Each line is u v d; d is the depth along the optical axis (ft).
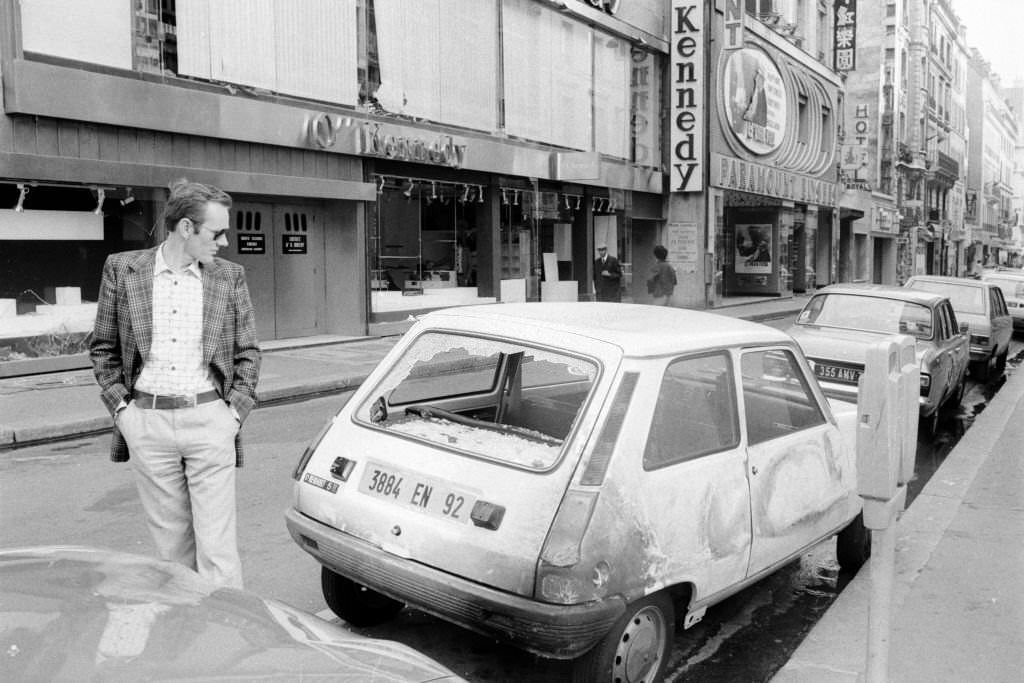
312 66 49.98
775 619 15.52
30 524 19.15
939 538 18.92
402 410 14.19
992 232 323.16
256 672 6.55
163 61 42.01
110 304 12.00
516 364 15.53
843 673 12.78
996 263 333.83
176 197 11.78
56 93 37.06
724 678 13.21
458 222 63.77
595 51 79.20
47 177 36.96
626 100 85.30
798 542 14.38
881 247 180.65
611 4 80.74
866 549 17.79
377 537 11.88
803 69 126.41
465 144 61.16
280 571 16.69
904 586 16.06
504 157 65.41
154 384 11.94
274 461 25.38
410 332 14.14
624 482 10.98
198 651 6.70
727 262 121.60
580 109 77.30
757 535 13.14
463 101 62.18
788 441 14.25
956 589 15.94
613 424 11.18
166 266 11.97
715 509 12.28
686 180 92.12
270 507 20.85
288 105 48.14
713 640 14.58
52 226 38.42
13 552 8.27
